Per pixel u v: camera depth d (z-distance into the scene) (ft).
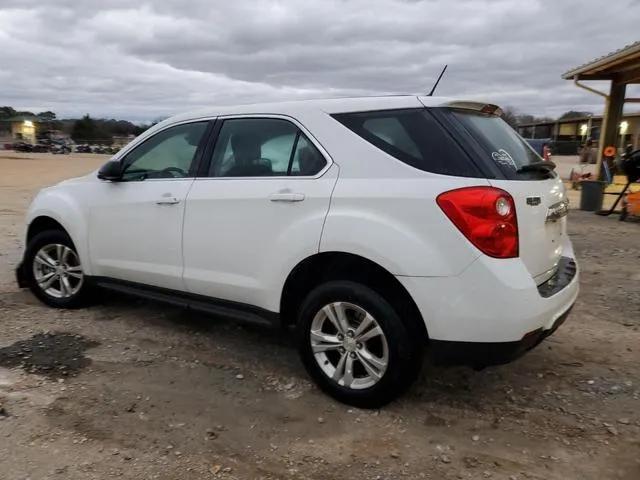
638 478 8.79
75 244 15.46
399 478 8.85
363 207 10.33
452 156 10.02
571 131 182.29
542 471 8.99
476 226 9.44
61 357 13.10
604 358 13.26
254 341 14.29
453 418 10.58
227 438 9.91
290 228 11.16
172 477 8.82
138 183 14.14
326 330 11.34
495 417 10.62
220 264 12.42
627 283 19.58
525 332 9.59
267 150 12.07
